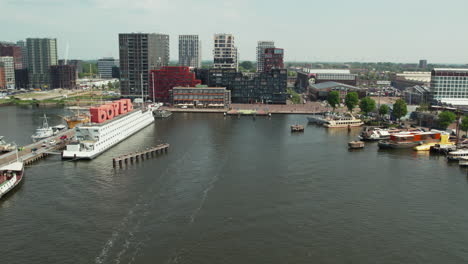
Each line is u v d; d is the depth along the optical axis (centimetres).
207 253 10275
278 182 15638
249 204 13375
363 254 10281
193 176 16362
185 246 10606
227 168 17538
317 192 14562
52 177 16250
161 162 18550
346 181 15862
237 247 10581
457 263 9900
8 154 19288
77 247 10500
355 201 13725
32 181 15712
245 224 11888
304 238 11081
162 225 11775
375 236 11212
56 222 11938
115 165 18000
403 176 16625
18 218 12225
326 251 10412
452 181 16000
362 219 12288
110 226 11688
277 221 12100
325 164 18388
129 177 16238
